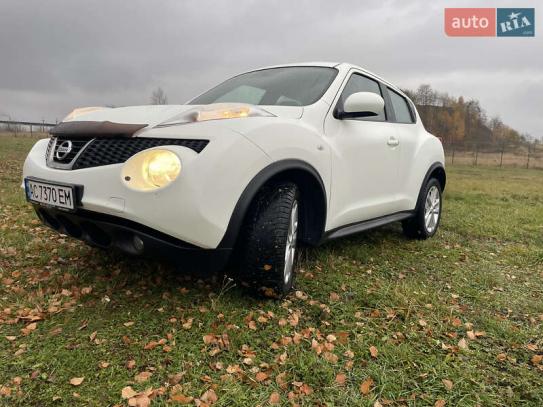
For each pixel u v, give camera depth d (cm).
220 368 189
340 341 216
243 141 216
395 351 208
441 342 224
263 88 318
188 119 219
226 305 242
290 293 266
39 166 244
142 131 218
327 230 288
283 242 233
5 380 173
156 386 175
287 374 187
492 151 3403
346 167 297
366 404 172
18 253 316
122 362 189
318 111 281
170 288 263
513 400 180
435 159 440
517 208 721
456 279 322
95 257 310
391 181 364
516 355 217
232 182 210
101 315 227
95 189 212
